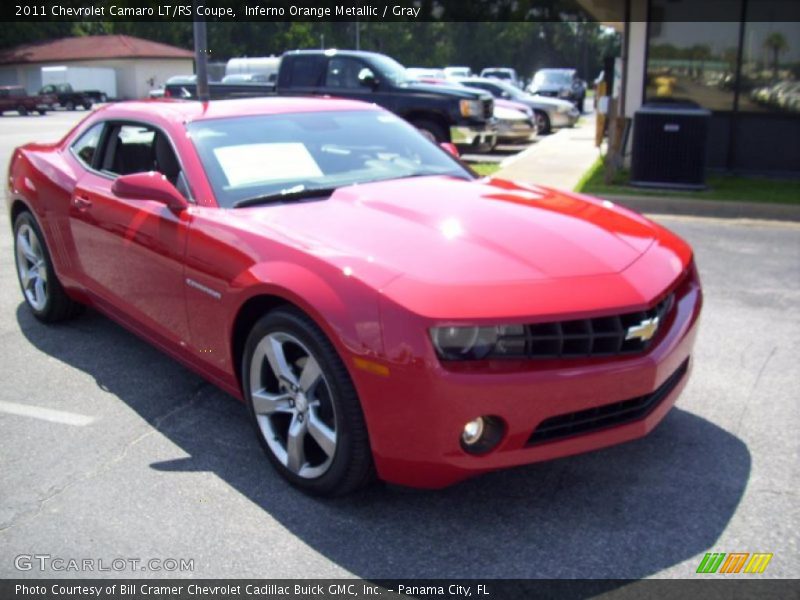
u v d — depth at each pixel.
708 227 8.56
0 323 5.30
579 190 10.53
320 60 13.62
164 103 4.50
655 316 3.00
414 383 2.66
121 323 4.41
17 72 57.47
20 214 5.22
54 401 4.05
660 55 12.30
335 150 4.18
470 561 2.73
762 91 11.83
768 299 5.80
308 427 3.05
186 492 3.18
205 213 3.59
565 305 2.78
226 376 3.52
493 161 14.53
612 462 3.40
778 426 3.73
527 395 2.69
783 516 2.98
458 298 2.71
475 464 2.73
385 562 2.73
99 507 3.07
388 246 3.06
